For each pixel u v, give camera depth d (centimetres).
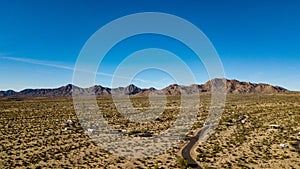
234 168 4631
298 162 4962
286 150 5762
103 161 5166
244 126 8750
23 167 4819
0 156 5534
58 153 5750
